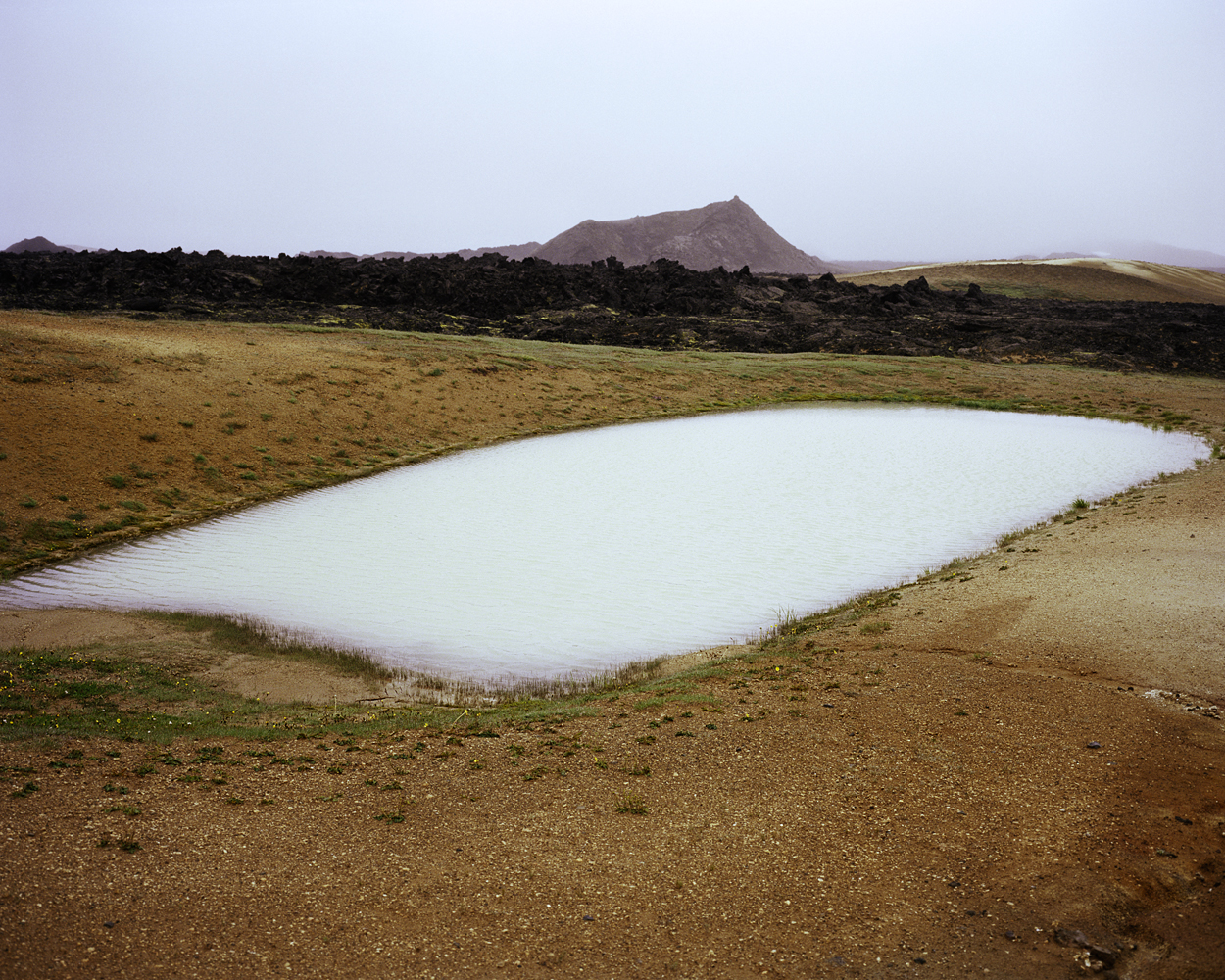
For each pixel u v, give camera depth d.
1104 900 7.05
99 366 35.06
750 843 8.09
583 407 48.03
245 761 10.12
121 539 23.66
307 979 5.96
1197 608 14.45
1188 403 50.91
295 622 17.27
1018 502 27.64
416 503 28.80
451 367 48.56
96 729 11.09
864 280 171.00
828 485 31.31
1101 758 9.73
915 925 6.75
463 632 16.81
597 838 8.20
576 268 108.12
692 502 28.86
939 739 10.41
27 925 6.29
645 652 15.75
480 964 6.20
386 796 9.16
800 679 12.94
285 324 55.03
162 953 6.15
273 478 30.91
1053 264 178.38
